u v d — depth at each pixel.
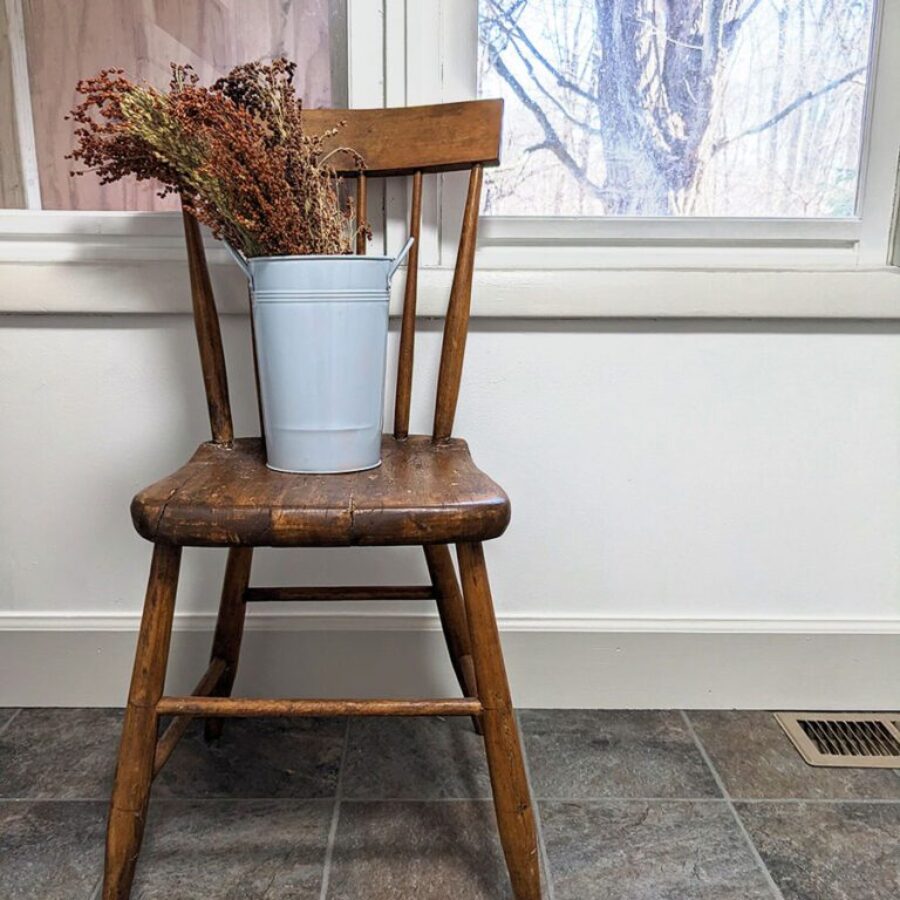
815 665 1.09
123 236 1.04
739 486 1.06
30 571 1.06
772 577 1.08
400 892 0.75
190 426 1.04
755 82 1.01
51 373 1.01
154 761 0.70
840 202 1.05
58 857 0.79
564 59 1.01
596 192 1.04
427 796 0.90
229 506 0.64
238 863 0.79
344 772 0.95
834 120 1.02
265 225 0.71
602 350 1.02
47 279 0.97
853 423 1.04
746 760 0.98
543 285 0.98
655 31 1.00
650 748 1.00
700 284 0.98
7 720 1.05
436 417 0.92
